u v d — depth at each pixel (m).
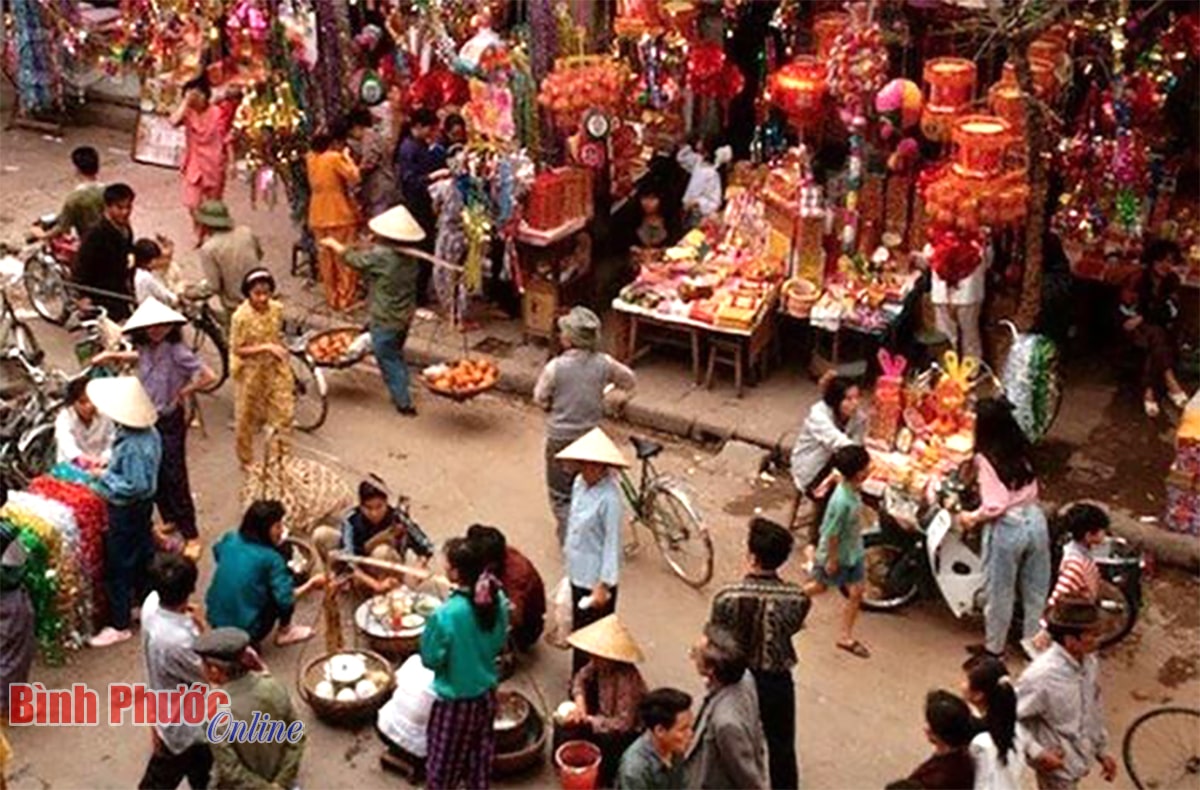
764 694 8.44
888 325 12.57
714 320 12.73
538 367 13.41
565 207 13.37
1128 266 13.22
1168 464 12.17
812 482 10.79
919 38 13.41
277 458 11.21
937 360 12.81
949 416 11.27
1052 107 12.33
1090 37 12.30
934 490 10.41
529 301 13.62
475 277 13.52
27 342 13.12
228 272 12.83
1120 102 12.13
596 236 14.17
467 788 8.75
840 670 10.23
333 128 14.02
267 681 7.94
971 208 11.71
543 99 13.22
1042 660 8.08
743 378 13.05
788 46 13.85
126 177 16.94
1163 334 12.70
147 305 10.81
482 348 13.73
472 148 13.34
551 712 9.76
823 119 13.20
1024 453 9.97
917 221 13.05
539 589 10.02
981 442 9.99
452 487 12.10
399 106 14.25
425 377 12.76
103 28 17.89
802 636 10.52
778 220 13.11
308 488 11.07
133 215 16.08
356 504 11.13
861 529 10.20
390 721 9.22
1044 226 12.23
